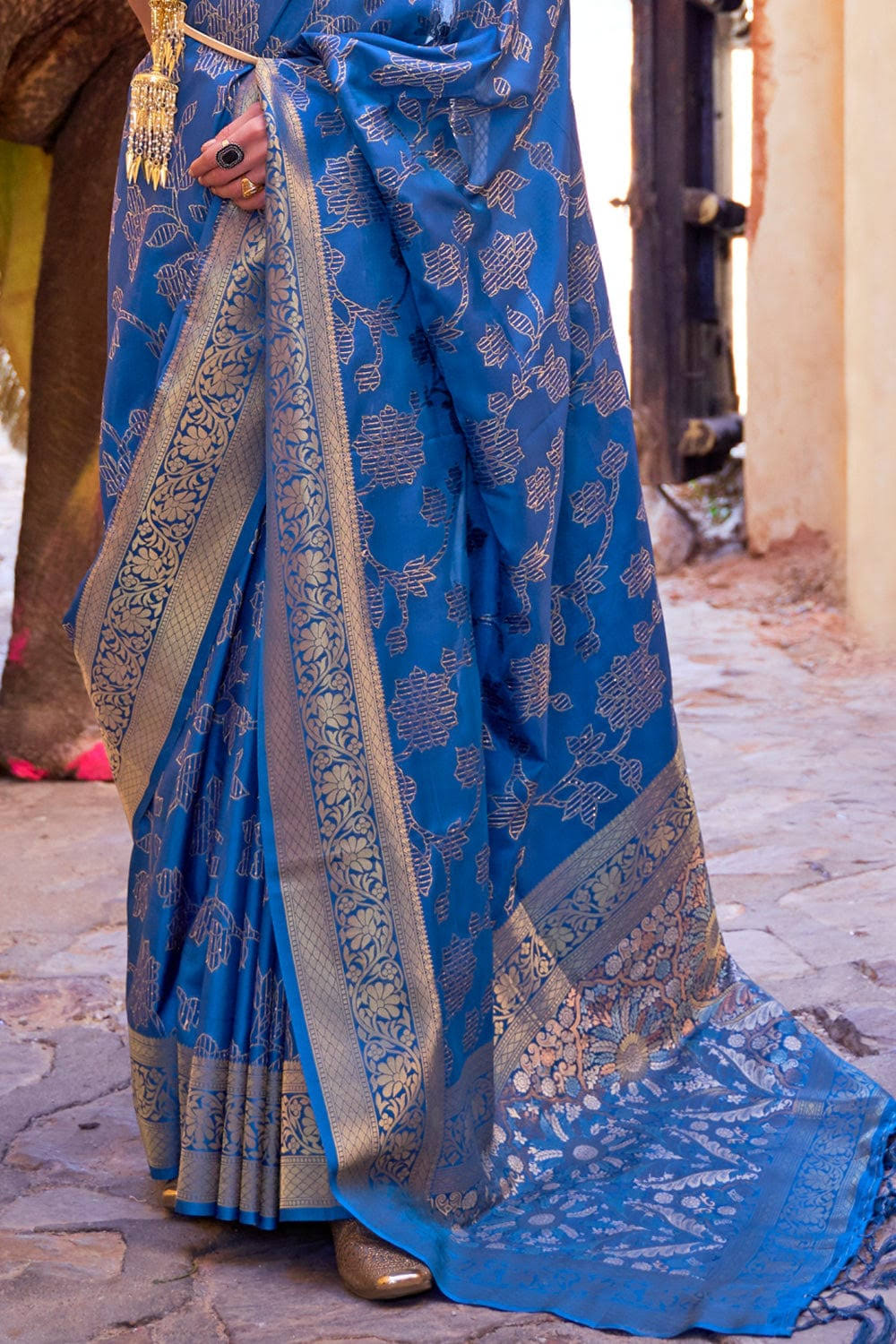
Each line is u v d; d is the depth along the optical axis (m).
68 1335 1.83
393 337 2.01
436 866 2.02
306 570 1.92
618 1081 2.33
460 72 1.95
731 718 5.16
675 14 7.72
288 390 1.92
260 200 1.96
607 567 2.27
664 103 7.78
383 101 1.96
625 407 2.25
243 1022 1.99
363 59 1.94
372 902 1.96
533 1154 2.18
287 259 1.92
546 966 2.29
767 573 7.02
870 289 5.80
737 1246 1.96
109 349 2.12
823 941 3.12
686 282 7.93
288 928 1.93
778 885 3.49
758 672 5.77
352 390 1.97
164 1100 2.11
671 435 7.90
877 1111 2.23
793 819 4.01
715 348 8.45
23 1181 2.25
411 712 2.02
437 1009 2.00
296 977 1.93
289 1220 2.01
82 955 3.21
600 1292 1.87
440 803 2.04
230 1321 1.86
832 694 5.43
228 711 2.03
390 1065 1.95
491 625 2.15
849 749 4.71
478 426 2.03
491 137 2.02
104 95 4.05
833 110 6.62
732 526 7.61
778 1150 2.18
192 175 1.96
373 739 1.97
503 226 2.04
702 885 2.44
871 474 5.92
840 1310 1.82
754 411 7.01
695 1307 1.82
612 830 2.32
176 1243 2.06
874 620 5.99
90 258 4.19
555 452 2.11
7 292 4.42
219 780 2.04
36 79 3.98
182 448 2.00
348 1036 1.94
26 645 4.61
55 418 4.39
